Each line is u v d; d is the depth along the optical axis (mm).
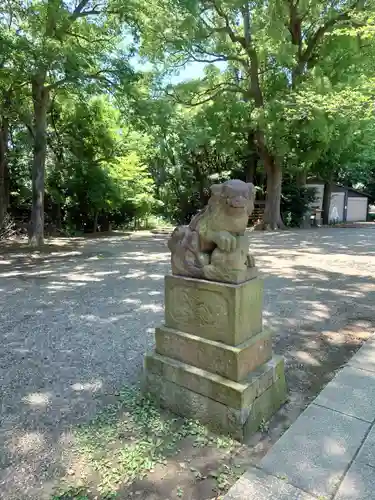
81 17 10398
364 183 26891
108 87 10273
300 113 11344
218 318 2057
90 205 15844
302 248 9461
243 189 1999
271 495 1490
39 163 10867
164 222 20656
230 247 2002
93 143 14883
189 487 1618
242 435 1920
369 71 11398
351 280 5703
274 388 2189
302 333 3467
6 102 11102
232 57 14016
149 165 20406
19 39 8102
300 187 17766
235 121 14922
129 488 1617
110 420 2117
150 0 10695
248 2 12680
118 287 5496
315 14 12688
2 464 1768
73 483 1647
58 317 4059
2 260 8227
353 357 2803
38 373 2719
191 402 2121
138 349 3148
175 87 13734
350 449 1747
